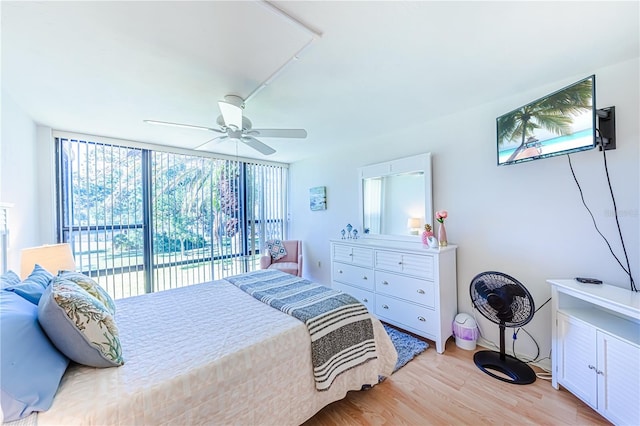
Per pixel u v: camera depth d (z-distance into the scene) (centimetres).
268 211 475
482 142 242
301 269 415
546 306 208
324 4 117
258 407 130
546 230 208
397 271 269
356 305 188
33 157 261
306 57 159
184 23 127
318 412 166
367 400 175
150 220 354
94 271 316
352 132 319
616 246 177
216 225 414
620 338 139
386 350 191
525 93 213
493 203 237
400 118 271
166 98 213
